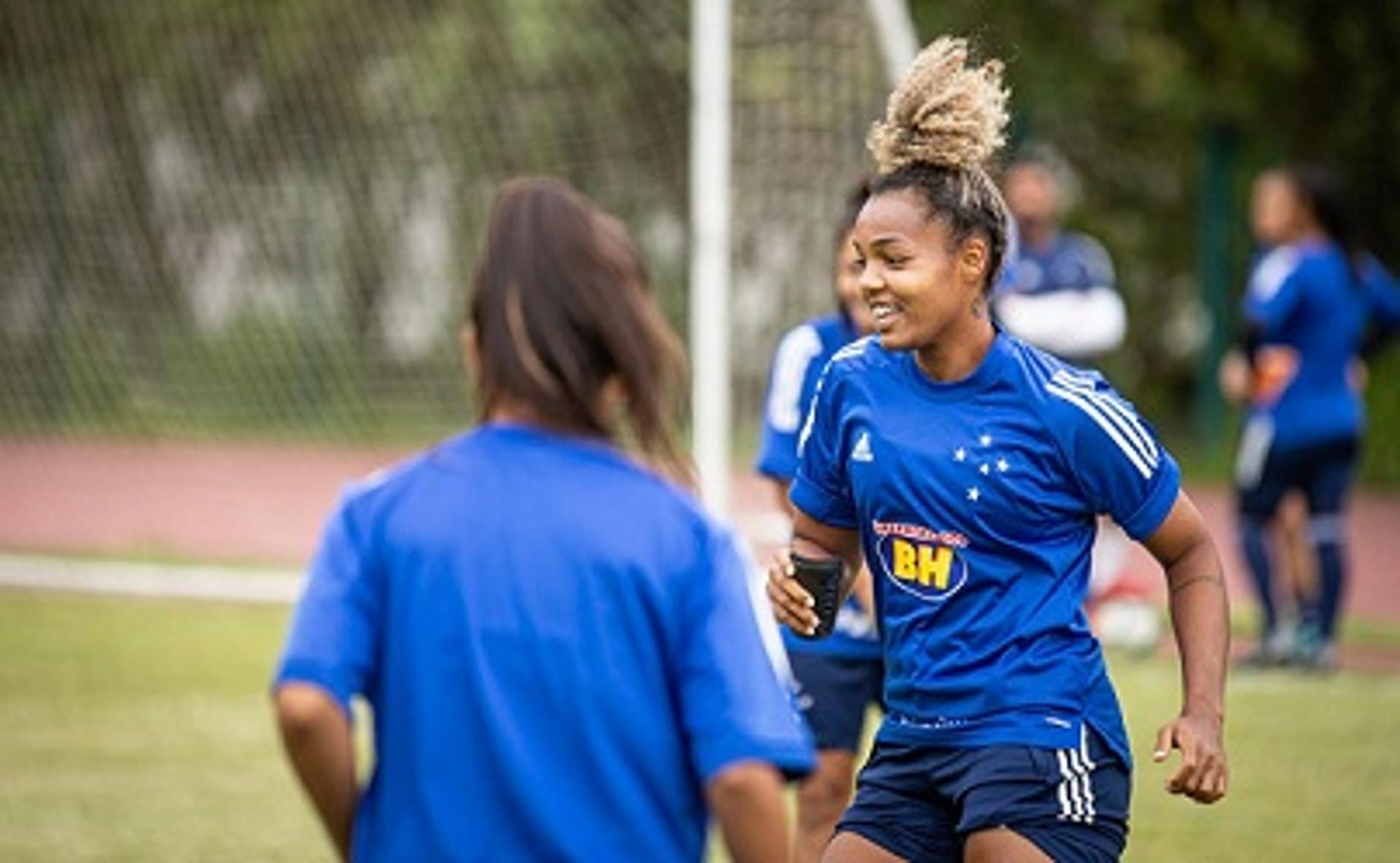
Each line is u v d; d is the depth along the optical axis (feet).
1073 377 32.55
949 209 31.99
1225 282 156.97
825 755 43.91
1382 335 84.12
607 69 112.68
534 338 24.30
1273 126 161.99
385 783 24.16
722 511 81.20
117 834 55.67
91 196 122.31
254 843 54.95
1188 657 32.07
